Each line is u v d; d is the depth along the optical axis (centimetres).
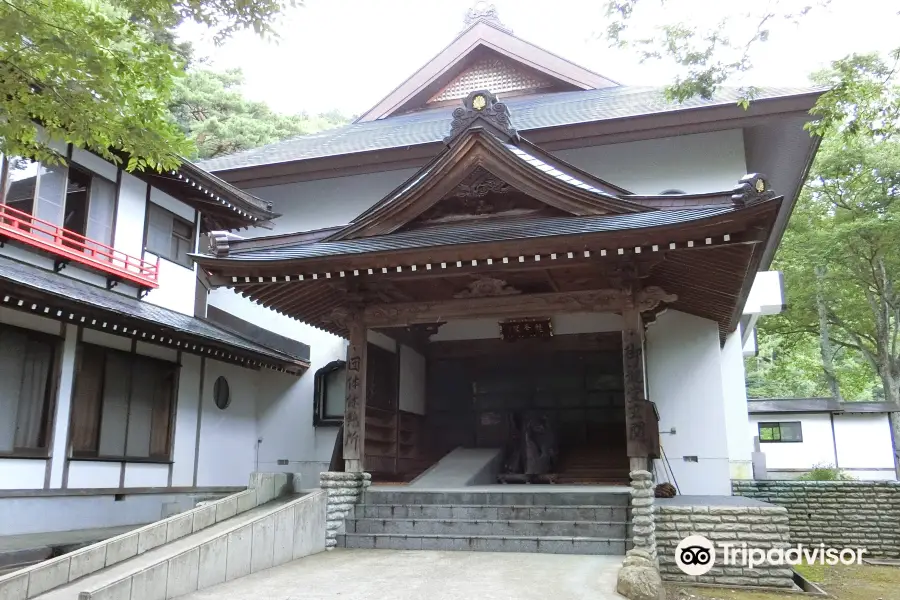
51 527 1035
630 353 950
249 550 743
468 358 1575
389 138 1577
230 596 631
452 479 1181
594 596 608
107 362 1177
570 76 1777
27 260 1072
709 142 1379
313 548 884
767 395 4247
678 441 1267
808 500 1525
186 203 1470
